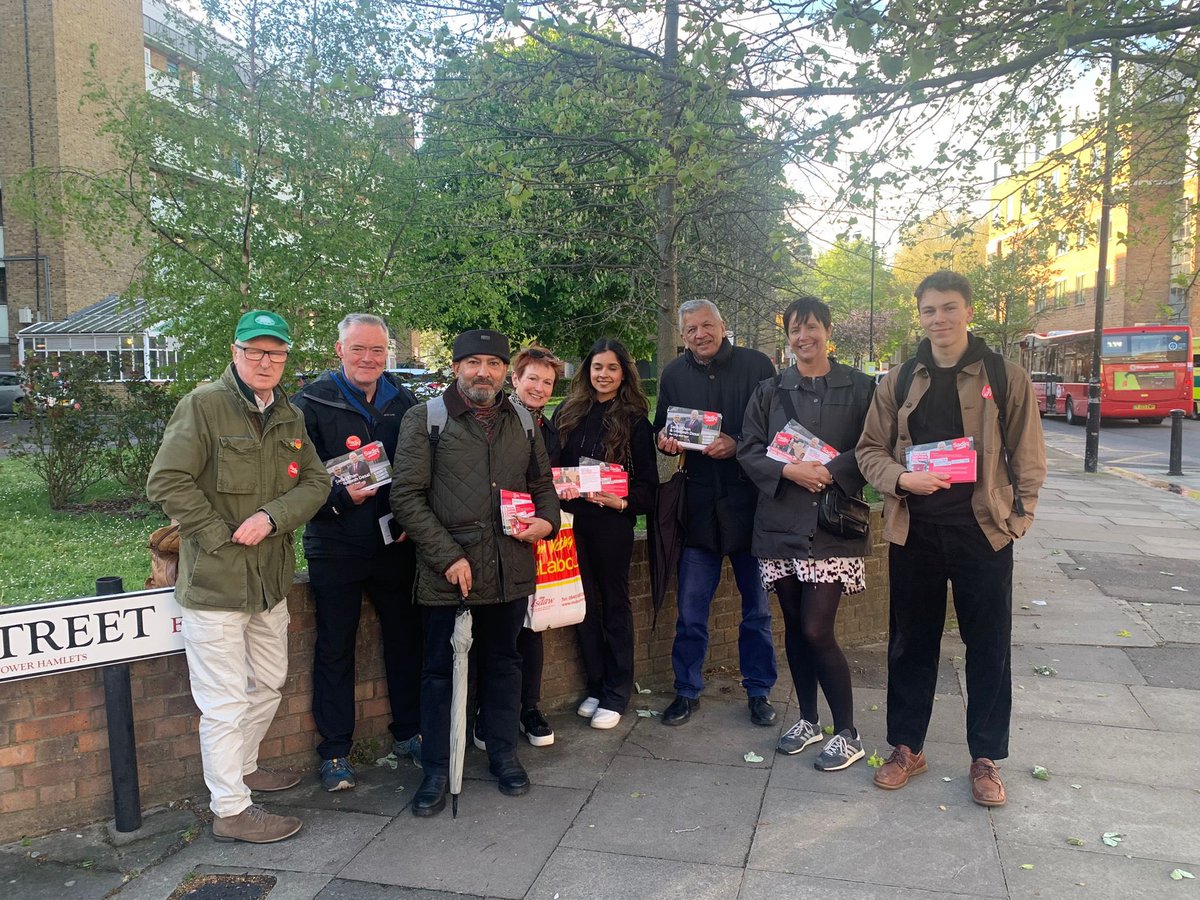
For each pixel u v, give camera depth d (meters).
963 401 3.44
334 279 8.87
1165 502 12.05
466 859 3.13
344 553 3.65
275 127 8.50
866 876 2.96
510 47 5.80
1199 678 4.97
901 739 3.69
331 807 3.54
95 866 3.11
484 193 7.52
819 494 3.82
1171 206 6.99
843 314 24.38
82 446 9.27
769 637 4.45
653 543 4.50
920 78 3.83
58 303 29.97
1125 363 26.84
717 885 2.93
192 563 3.18
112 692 3.28
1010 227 7.58
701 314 4.33
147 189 8.70
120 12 30.72
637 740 4.18
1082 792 3.58
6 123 28.95
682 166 5.00
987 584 3.46
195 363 8.91
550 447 4.26
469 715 4.16
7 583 5.85
